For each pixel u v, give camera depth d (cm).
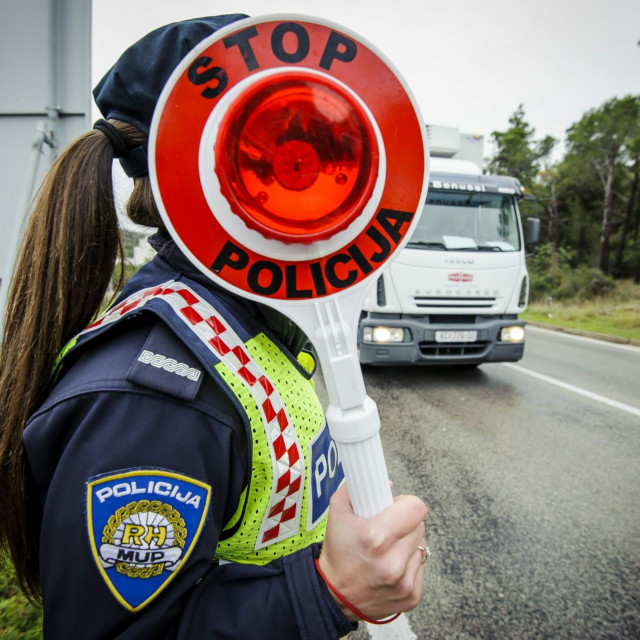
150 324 54
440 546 217
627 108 2022
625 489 268
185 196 43
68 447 47
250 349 59
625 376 538
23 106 199
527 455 312
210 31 62
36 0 199
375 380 495
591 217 2267
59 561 46
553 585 192
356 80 46
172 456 48
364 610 48
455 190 462
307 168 40
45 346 59
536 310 1442
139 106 61
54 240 60
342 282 46
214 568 60
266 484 58
